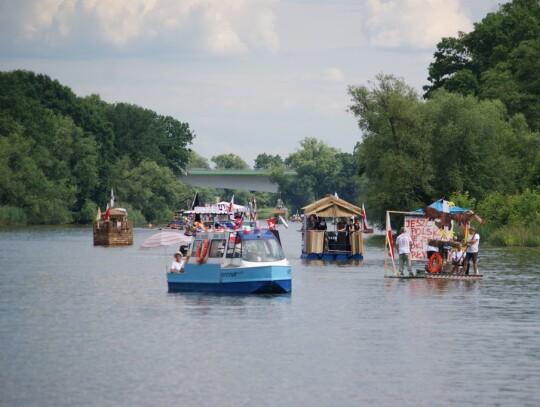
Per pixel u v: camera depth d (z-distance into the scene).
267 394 44.72
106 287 92.31
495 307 74.94
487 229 174.25
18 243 188.88
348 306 75.50
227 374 48.84
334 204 134.62
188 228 195.88
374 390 45.62
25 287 92.81
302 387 46.12
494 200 179.38
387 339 59.28
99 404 42.84
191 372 49.28
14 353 54.34
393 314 70.69
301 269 114.06
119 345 56.97
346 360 52.53
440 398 44.12
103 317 69.19
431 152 192.00
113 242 181.25
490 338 59.88
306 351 55.12
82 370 49.69
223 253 85.00
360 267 117.69
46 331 62.47
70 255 149.88
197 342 58.03
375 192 194.12
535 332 62.25
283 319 67.94
